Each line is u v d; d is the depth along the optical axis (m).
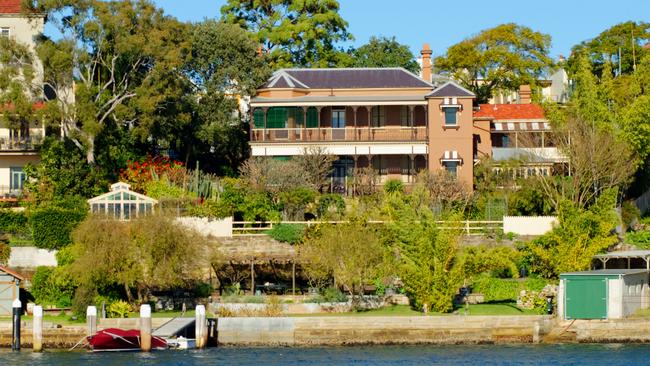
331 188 107.88
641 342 81.81
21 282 87.69
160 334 79.19
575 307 82.81
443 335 81.44
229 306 84.06
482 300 87.62
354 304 85.44
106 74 105.44
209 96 110.50
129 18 102.31
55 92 101.75
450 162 110.06
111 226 84.69
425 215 85.00
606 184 99.06
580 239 87.31
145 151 109.44
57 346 80.56
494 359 75.31
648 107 101.56
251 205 97.00
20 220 95.50
